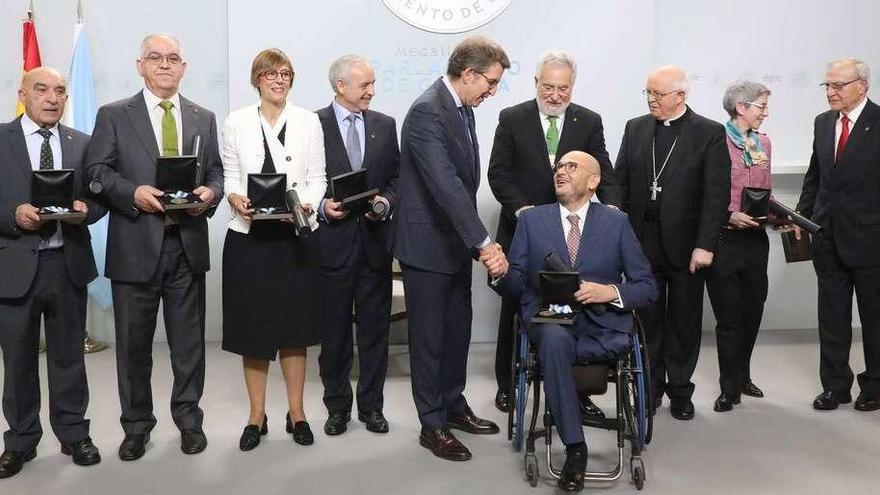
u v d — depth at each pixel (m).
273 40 5.30
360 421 4.12
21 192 3.37
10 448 3.49
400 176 3.67
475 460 3.63
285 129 3.71
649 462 3.61
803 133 5.79
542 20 5.37
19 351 3.44
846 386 4.32
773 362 5.16
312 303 3.74
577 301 3.35
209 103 5.52
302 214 3.45
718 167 4.06
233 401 4.43
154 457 3.65
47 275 3.44
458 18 5.36
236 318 3.68
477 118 5.43
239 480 3.42
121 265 3.53
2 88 5.47
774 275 5.94
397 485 3.37
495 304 5.62
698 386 4.70
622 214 3.63
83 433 3.60
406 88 5.39
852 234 4.23
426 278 3.62
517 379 3.90
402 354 5.37
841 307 4.32
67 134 3.52
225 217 5.61
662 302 4.21
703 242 4.03
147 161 3.53
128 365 3.61
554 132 4.20
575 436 3.24
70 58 5.46
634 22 5.39
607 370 3.40
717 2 5.66
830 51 5.75
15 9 5.43
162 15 5.45
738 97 4.40
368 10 5.33
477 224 3.43
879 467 3.56
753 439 3.88
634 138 4.25
